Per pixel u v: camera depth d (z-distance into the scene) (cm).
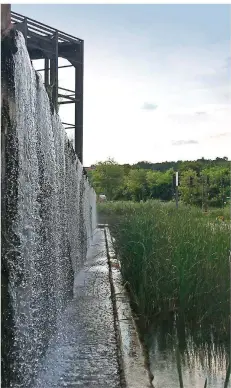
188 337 438
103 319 471
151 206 1013
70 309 512
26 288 296
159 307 511
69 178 636
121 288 607
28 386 293
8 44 258
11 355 264
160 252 569
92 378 319
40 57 1812
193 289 489
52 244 420
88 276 727
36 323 327
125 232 722
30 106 312
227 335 430
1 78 254
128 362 350
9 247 262
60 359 356
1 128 250
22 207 287
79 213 825
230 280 426
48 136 398
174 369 360
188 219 728
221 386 327
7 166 257
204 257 529
